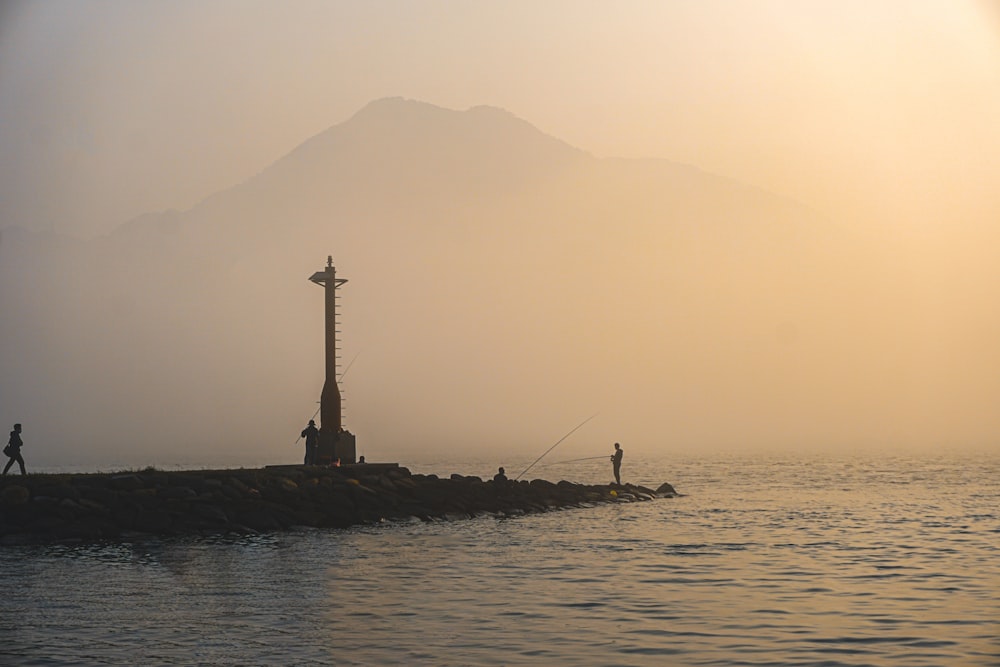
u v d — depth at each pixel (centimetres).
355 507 5616
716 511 6725
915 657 2405
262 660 2380
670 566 3934
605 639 2595
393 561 4050
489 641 2577
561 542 4744
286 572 3744
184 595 3241
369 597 3216
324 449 6412
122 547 4425
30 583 3475
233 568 3834
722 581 3550
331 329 6512
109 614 2931
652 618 2869
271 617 2888
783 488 9938
